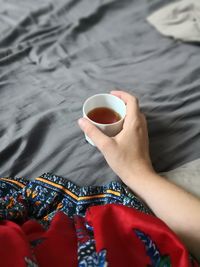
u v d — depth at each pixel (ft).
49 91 1.70
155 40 2.05
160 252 1.01
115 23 2.16
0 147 1.46
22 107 1.63
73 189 1.33
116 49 1.98
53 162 1.42
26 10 2.18
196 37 1.96
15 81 1.75
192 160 1.48
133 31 2.10
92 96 1.52
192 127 1.58
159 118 1.60
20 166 1.42
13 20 2.11
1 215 1.12
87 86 1.73
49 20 2.13
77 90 1.71
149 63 1.89
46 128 1.54
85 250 0.97
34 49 1.93
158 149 1.51
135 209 1.14
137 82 1.77
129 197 1.25
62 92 1.70
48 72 1.82
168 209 1.19
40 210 1.28
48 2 2.24
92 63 1.88
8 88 1.72
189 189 1.34
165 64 1.88
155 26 2.10
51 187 1.32
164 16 2.10
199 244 1.14
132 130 1.38
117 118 1.46
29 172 1.40
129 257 0.99
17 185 1.34
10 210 1.16
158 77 1.80
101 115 1.47
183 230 1.15
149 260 1.00
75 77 1.78
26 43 1.95
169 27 2.06
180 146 1.52
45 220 1.22
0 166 1.42
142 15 2.21
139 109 1.51
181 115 1.61
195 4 2.06
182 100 1.68
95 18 2.17
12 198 1.24
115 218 1.08
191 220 1.15
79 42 2.03
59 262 0.99
